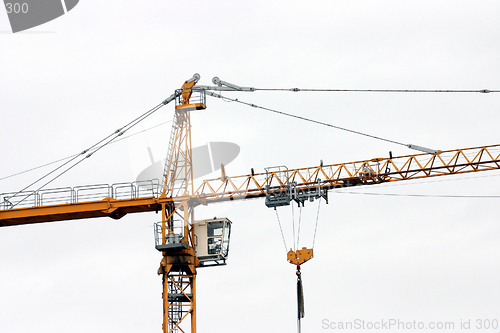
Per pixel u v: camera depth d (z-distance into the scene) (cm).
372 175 10581
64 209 10444
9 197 10600
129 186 10475
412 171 10575
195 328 10456
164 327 10356
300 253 8581
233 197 10581
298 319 8488
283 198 10338
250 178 10562
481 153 10538
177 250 10394
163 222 10375
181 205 10512
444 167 10519
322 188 10575
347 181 10594
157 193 10406
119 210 10544
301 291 8619
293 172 10500
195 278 10588
